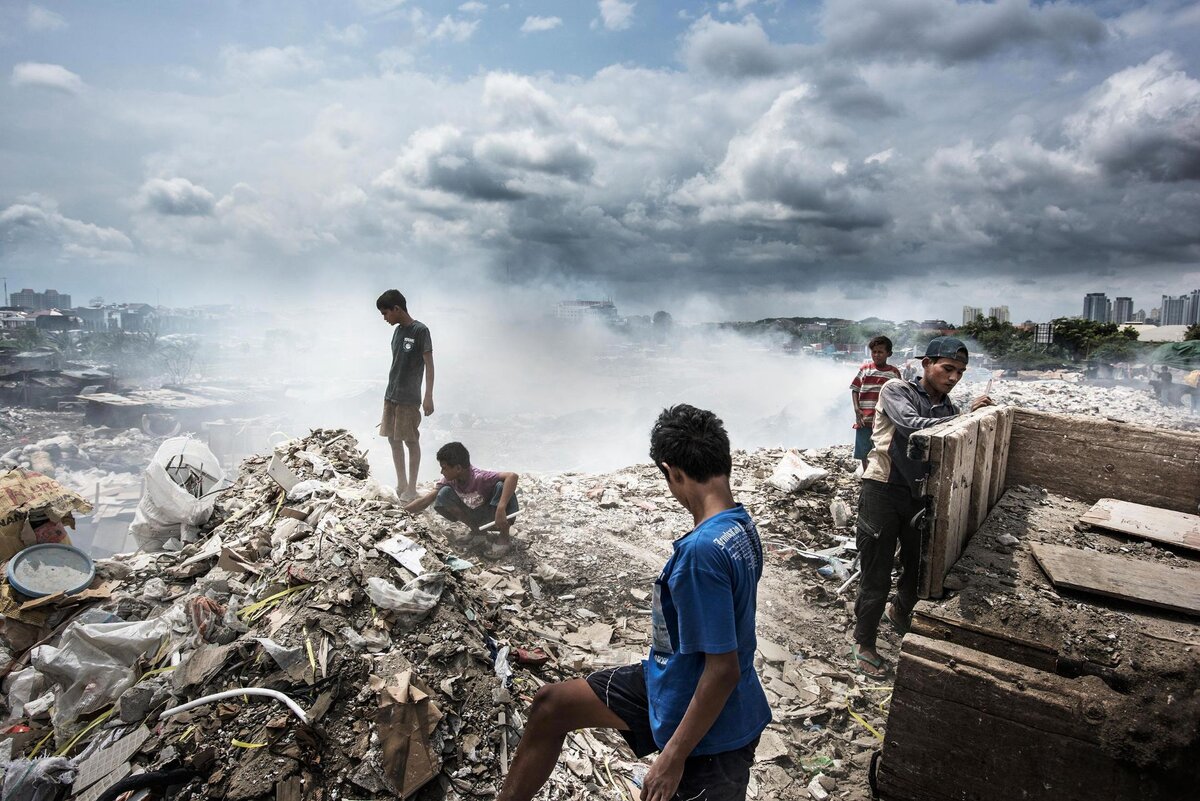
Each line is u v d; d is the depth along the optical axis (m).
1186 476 4.14
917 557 4.50
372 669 3.12
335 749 2.83
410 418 6.37
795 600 5.20
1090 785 2.44
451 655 3.31
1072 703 2.47
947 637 2.84
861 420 7.36
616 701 2.23
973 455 3.54
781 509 6.69
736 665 1.89
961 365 4.23
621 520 6.53
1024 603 2.87
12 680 3.39
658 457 2.23
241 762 2.79
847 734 3.79
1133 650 2.55
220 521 4.95
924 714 2.73
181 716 3.00
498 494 5.65
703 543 1.97
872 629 4.38
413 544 3.94
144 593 4.04
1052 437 4.58
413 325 6.34
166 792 2.73
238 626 3.48
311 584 3.62
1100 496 4.42
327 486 4.92
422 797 2.83
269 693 2.97
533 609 4.78
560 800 2.96
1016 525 3.79
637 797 3.10
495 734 3.11
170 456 5.21
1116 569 3.08
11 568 3.84
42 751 3.14
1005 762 2.59
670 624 2.06
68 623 3.75
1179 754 2.26
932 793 2.73
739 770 2.02
